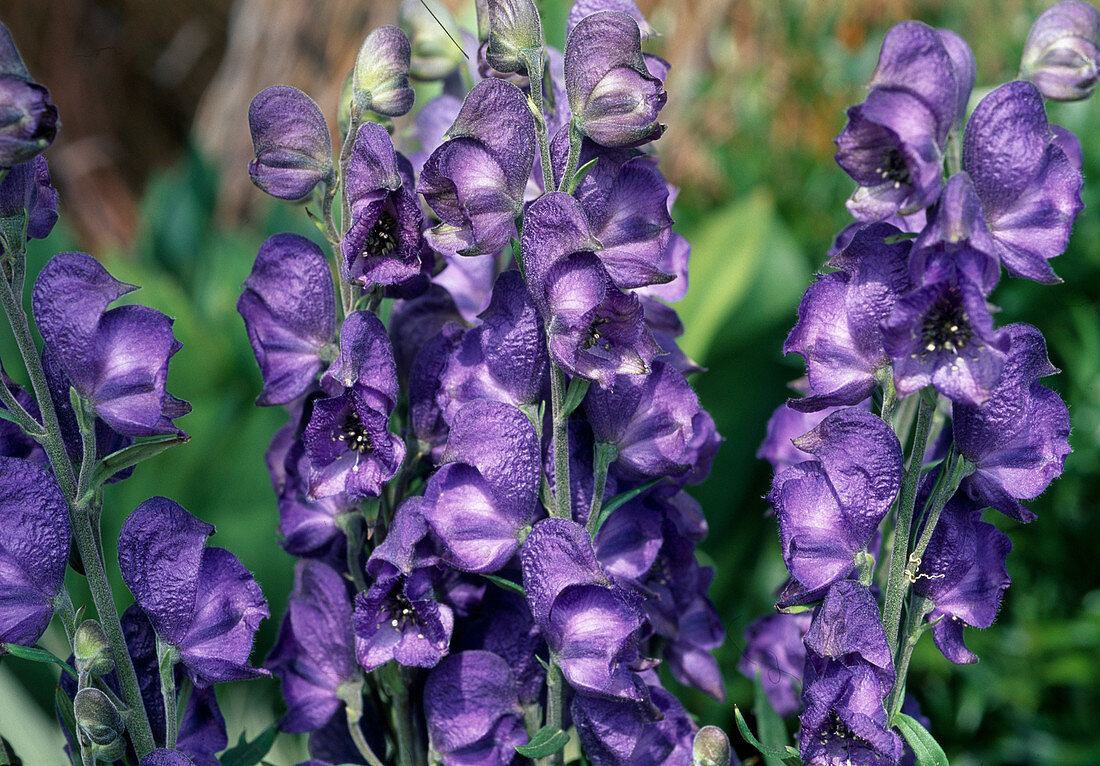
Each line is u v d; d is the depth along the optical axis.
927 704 0.92
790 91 1.22
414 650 0.54
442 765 0.56
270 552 0.88
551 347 0.52
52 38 1.76
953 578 0.54
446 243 0.53
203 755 0.56
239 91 1.39
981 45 1.23
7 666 0.86
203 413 0.90
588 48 0.53
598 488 0.55
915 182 0.50
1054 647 0.92
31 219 0.54
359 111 0.56
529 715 0.56
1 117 0.50
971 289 0.49
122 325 0.52
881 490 0.52
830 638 0.52
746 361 1.00
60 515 0.52
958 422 0.52
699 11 1.22
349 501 0.57
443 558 0.54
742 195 1.15
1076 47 0.56
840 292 0.52
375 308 0.56
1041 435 0.52
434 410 0.56
